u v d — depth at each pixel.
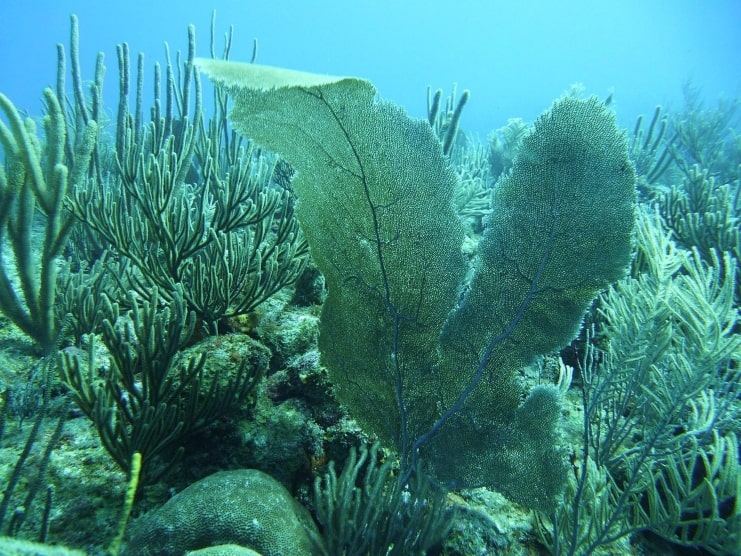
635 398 2.78
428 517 2.12
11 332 3.44
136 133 6.38
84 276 4.03
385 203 2.25
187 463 2.52
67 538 2.01
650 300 2.66
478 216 7.49
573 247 2.24
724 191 5.71
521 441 2.38
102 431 2.18
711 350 2.38
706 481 2.13
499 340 2.38
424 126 2.16
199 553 1.77
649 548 2.48
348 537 1.98
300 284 4.10
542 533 2.45
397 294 2.40
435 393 2.50
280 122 2.06
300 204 2.36
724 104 17.09
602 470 2.50
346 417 2.85
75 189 4.07
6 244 4.64
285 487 2.45
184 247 3.69
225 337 2.96
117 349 2.35
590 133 2.15
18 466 1.81
